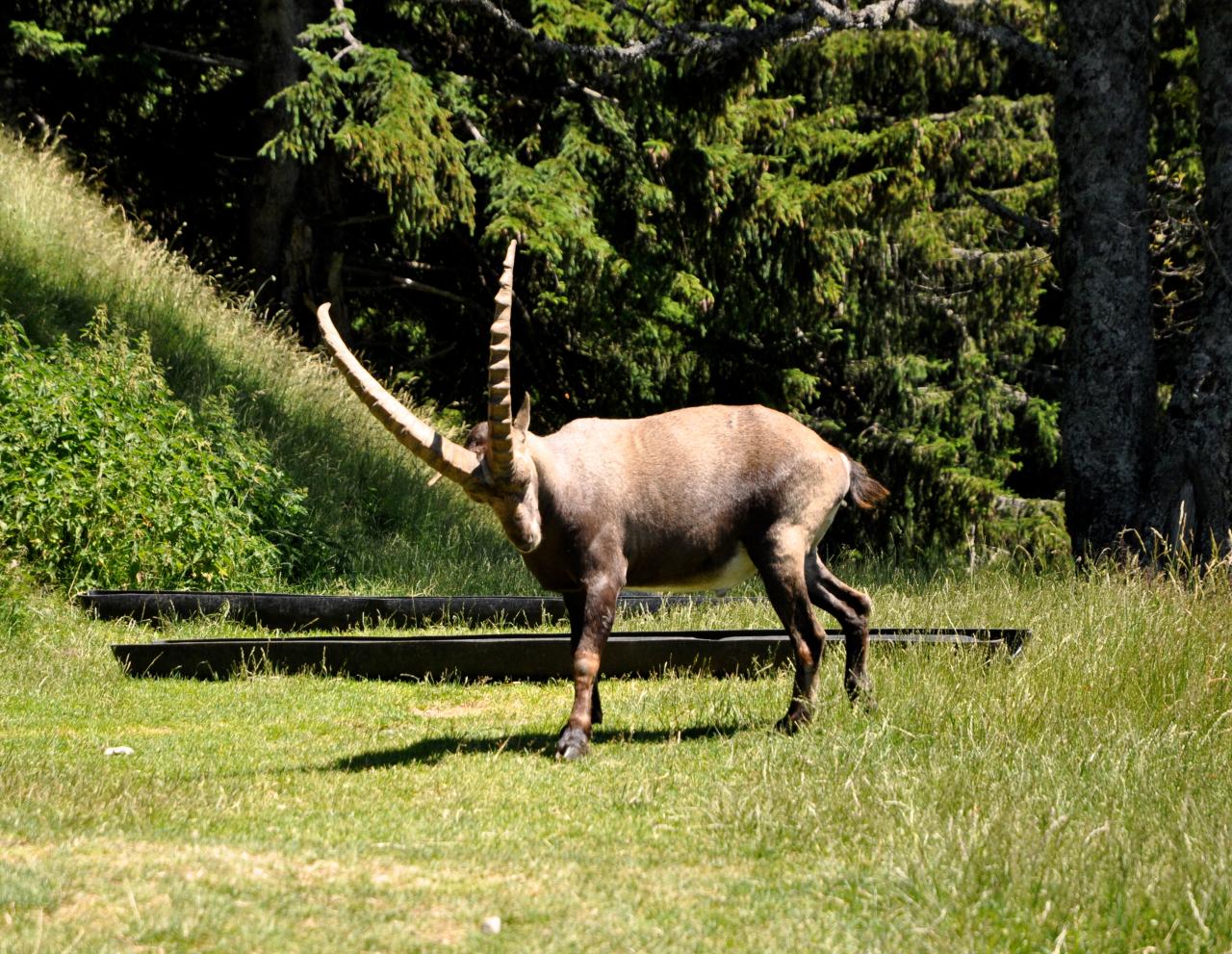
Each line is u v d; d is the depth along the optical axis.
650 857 7.75
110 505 17.00
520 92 31.78
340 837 8.09
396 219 31.34
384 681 14.09
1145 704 10.91
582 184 28.58
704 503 10.70
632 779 9.47
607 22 29.89
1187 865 7.32
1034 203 34.66
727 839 8.04
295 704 12.88
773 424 10.91
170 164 33.75
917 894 7.01
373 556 21.20
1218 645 11.60
